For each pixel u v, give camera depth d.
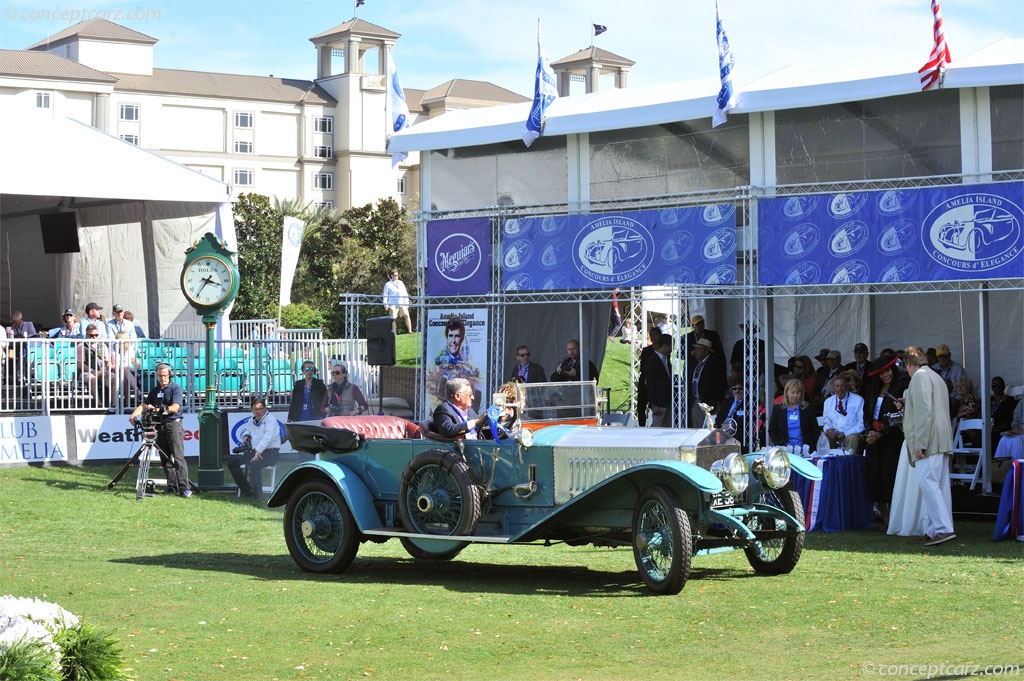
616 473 9.65
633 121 17.44
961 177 15.30
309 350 22.17
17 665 5.91
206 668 7.21
